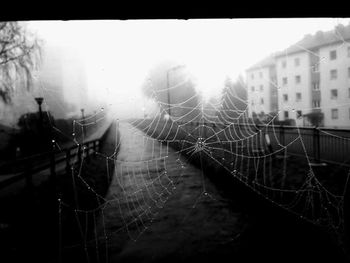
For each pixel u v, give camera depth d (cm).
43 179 922
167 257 500
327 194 556
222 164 916
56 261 440
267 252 489
